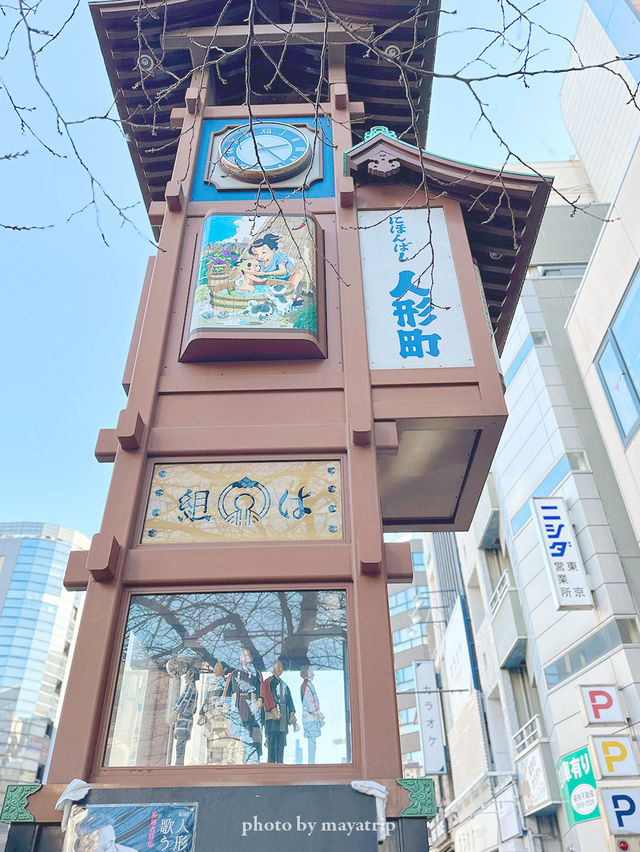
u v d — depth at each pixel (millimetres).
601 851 17484
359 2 12961
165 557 7273
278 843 5547
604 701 18047
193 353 8875
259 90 14695
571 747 19812
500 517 27641
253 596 7156
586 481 21656
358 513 7438
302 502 7762
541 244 31297
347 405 8414
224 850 5512
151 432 8234
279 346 8836
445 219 10516
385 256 10086
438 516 10859
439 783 36844
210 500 7785
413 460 9555
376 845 5535
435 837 38406
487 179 10406
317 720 6469
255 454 8102
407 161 10828
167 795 5805
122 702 6555
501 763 26156
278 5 13781
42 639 80500
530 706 24766
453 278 9805
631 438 19828
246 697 6613
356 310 9352
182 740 6359
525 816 22516
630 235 20203
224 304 9141
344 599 7121
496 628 26875
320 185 11273
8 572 83625
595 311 22344
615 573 19641
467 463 9609
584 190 37719
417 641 54625
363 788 5797
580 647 20297
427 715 31922
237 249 9797
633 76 28906
